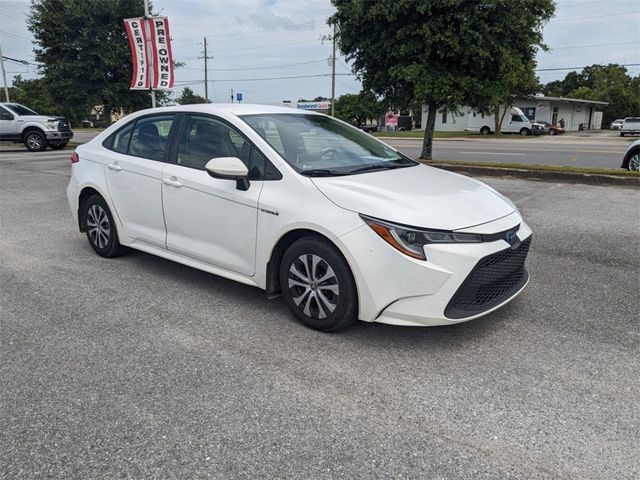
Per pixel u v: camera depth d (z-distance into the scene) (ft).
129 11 73.61
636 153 36.29
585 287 14.92
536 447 8.03
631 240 19.76
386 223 10.54
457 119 170.19
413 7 37.73
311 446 8.05
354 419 8.73
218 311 13.19
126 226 16.17
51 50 74.95
